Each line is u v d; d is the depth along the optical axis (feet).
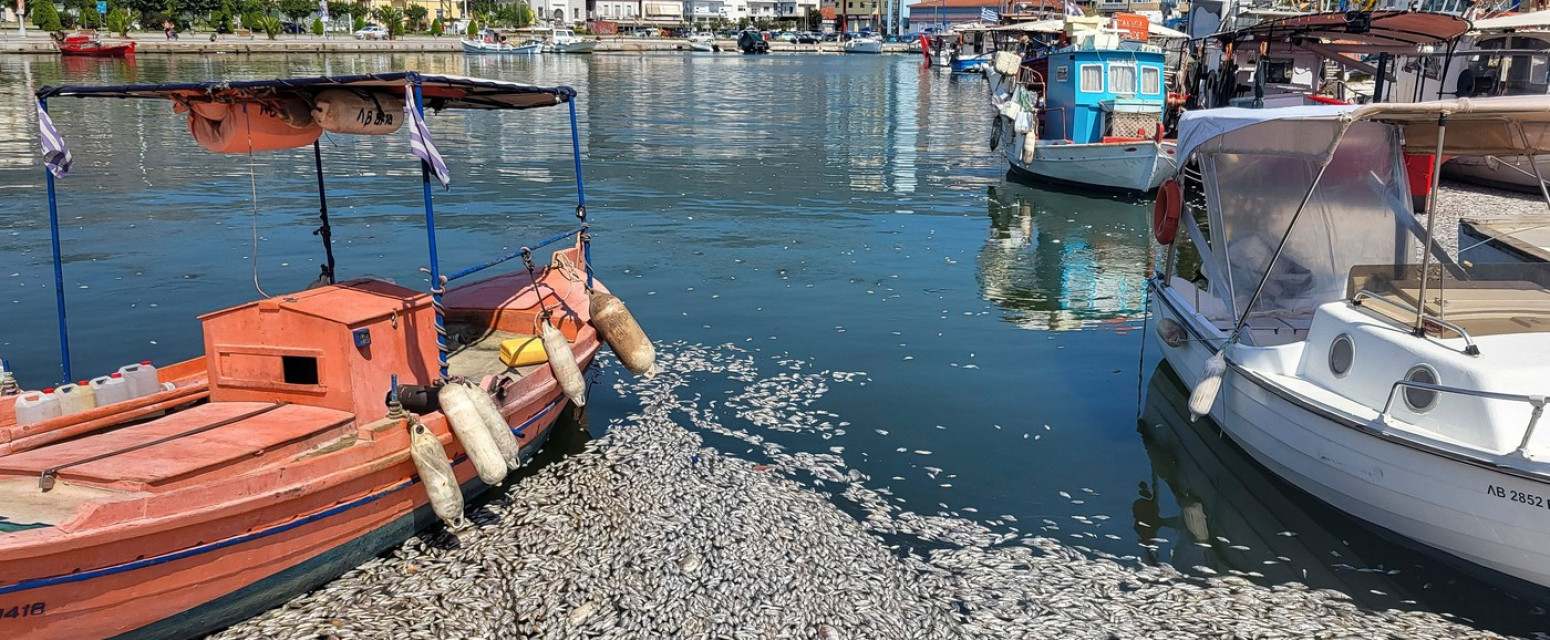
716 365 38.06
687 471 28.63
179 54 253.85
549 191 75.46
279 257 53.21
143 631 20.06
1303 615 22.30
